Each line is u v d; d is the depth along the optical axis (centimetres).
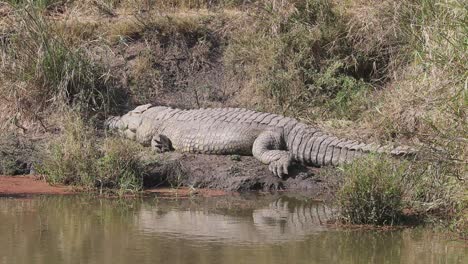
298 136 1955
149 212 1619
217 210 1650
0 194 1762
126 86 2341
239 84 2353
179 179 1886
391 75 2247
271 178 1891
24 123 2153
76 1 2583
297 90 2255
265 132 1975
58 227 1465
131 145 1961
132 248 1313
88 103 2217
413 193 1616
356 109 2164
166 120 2103
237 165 1944
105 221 1523
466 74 1539
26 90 2175
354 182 1549
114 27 2459
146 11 2575
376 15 2309
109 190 1817
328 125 2100
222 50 2459
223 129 2003
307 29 2353
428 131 1797
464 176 1545
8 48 2216
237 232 1450
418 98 1817
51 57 2177
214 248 1324
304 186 1869
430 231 1491
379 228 1510
